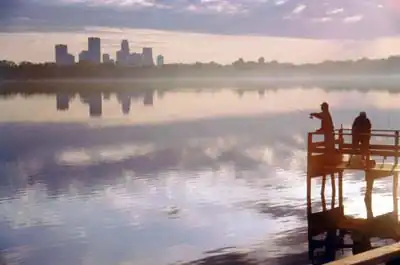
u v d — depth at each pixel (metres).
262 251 22.89
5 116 108.06
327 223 26.88
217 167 45.94
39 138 70.94
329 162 27.22
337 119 90.25
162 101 162.12
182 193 35.09
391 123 82.75
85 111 120.38
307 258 22.05
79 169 46.00
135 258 22.53
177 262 21.88
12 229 27.39
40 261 22.52
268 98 179.88
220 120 97.50
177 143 64.69
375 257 9.51
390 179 38.66
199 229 26.61
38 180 41.34
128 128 83.31
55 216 29.97
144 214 29.83
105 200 33.62
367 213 27.25
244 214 29.16
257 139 67.94
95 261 22.30
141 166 47.03
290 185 37.19
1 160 52.28
